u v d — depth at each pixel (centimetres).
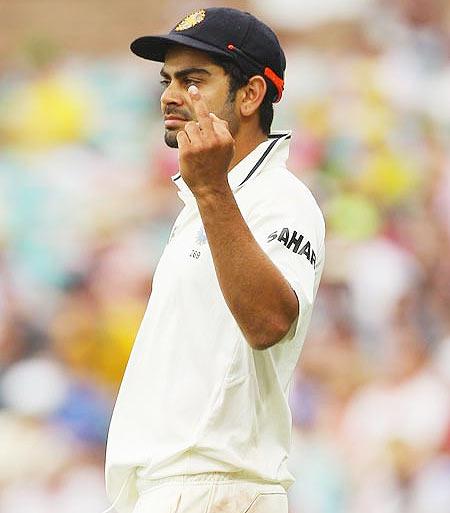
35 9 6800
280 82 1404
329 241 4625
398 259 4516
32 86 5750
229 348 1323
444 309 4381
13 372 3784
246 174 1377
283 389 1359
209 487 1321
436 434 3403
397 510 3362
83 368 3938
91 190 5128
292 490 3388
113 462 1362
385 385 3594
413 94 5516
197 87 1377
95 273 4444
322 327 3994
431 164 5197
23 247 4819
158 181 5106
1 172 5228
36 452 3544
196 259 1348
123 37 6681
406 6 5991
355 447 3462
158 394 1343
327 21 6197
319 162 5125
